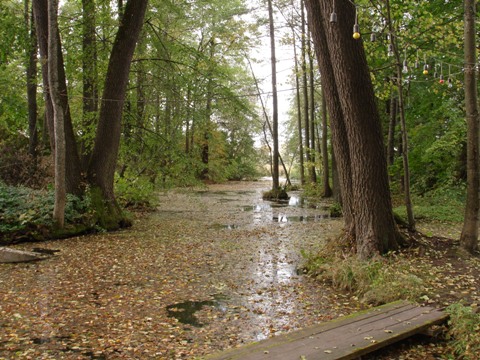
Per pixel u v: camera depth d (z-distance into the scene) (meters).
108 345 4.33
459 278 5.91
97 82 13.22
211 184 37.81
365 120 6.82
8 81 16.58
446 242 7.54
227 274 7.16
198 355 4.11
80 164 11.62
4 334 4.57
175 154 14.16
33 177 13.72
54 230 10.20
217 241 10.12
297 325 4.89
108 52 13.62
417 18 10.15
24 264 7.73
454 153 14.06
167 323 4.96
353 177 7.09
